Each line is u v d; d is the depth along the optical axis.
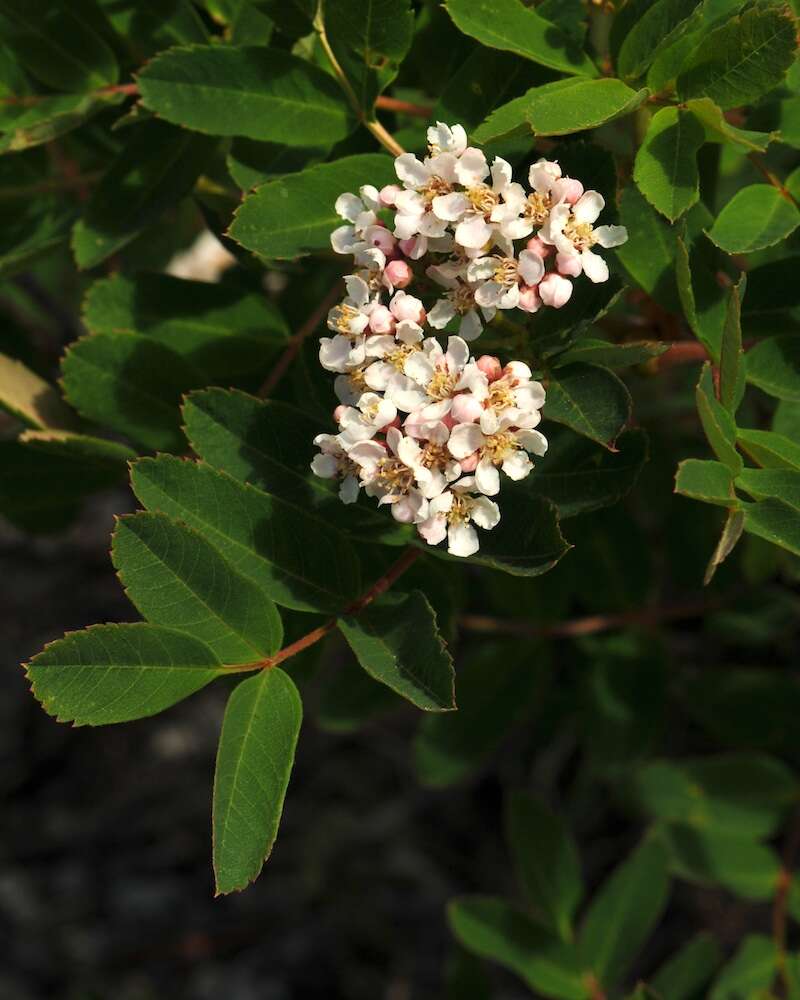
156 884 0.80
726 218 0.38
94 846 0.81
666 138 0.36
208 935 0.77
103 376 0.41
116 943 0.78
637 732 0.49
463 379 0.35
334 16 0.38
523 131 0.35
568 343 0.36
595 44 0.42
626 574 0.49
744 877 0.49
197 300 0.42
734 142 0.37
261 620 0.36
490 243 0.36
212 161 0.43
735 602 0.50
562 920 0.48
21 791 0.83
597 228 0.36
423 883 0.76
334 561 0.37
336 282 0.44
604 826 0.71
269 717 0.36
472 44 0.40
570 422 0.36
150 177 0.41
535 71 0.38
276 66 0.39
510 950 0.47
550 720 0.52
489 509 0.36
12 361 0.43
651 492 0.51
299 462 0.38
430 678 0.35
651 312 0.41
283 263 0.42
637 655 0.49
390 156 0.38
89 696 0.35
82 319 0.42
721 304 0.38
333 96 0.39
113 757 0.84
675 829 0.49
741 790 0.50
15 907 0.79
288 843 0.79
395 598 0.37
